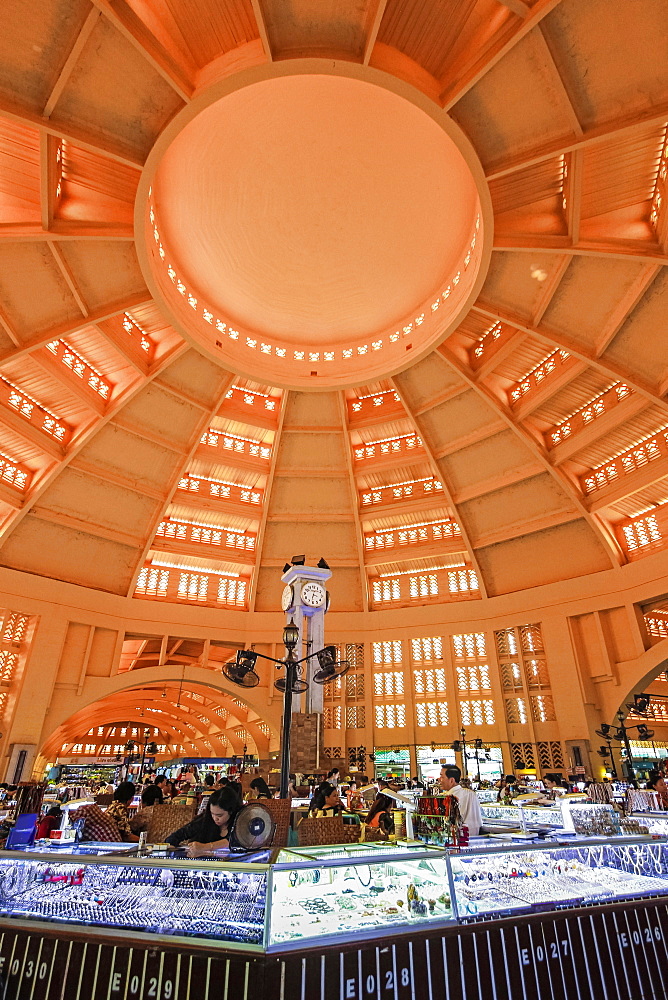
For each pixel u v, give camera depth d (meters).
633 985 4.41
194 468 26.47
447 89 12.56
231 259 20.34
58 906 4.33
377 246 20.19
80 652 25.36
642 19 10.88
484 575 27.73
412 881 4.33
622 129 12.12
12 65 11.72
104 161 14.07
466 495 25.97
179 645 29.42
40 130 12.51
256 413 25.03
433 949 3.88
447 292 19.78
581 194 14.21
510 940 4.14
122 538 26.05
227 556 28.39
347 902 4.05
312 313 22.52
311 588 20.95
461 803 7.02
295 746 19.55
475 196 16.89
